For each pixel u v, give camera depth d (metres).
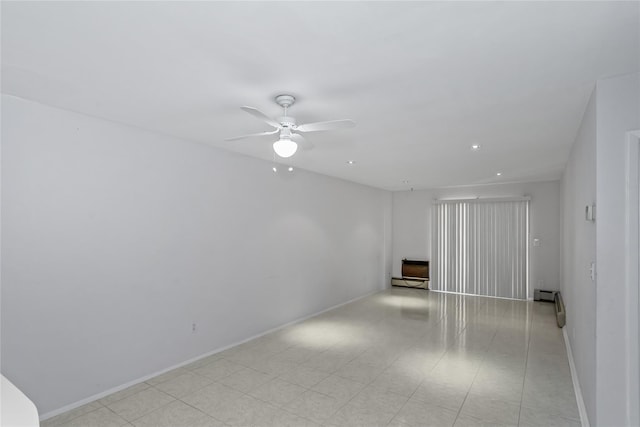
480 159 4.81
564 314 5.29
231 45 1.83
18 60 2.03
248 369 3.72
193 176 3.94
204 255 4.06
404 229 8.69
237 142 3.97
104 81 2.32
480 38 1.73
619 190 2.12
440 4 1.46
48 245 2.80
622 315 2.10
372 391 3.25
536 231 7.15
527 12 1.51
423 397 3.14
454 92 2.45
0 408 1.17
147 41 1.80
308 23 1.61
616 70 2.07
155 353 3.55
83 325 3.00
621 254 2.11
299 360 3.98
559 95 2.48
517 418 2.80
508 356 4.13
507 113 2.88
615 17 1.54
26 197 2.69
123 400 3.06
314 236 5.97
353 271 7.13
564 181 5.53
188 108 2.84
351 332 5.04
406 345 4.50
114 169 3.22
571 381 3.46
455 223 8.02
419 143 3.91
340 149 4.24
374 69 2.10
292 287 5.46
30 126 2.71
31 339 2.71
